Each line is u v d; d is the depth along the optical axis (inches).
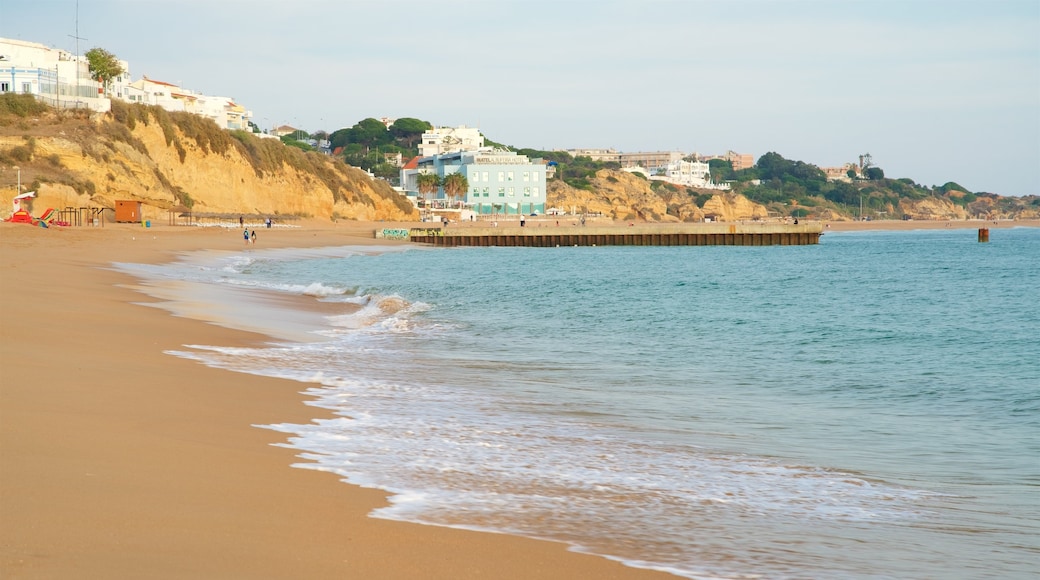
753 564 268.4
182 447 342.6
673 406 550.0
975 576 267.9
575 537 280.7
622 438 450.0
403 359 712.4
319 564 226.4
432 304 1181.7
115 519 243.8
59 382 448.8
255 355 669.9
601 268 2322.8
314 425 428.1
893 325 1078.4
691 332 966.4
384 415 470.6
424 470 354.6
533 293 1416.1
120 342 633.0
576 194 7849.4
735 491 357.7
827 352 833.5
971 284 1889.8
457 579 224.7
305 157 4606.3
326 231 3868.1
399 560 236.1
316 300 1234.6
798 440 465.7
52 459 298.8
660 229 4067.4
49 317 714.8
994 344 901.2
